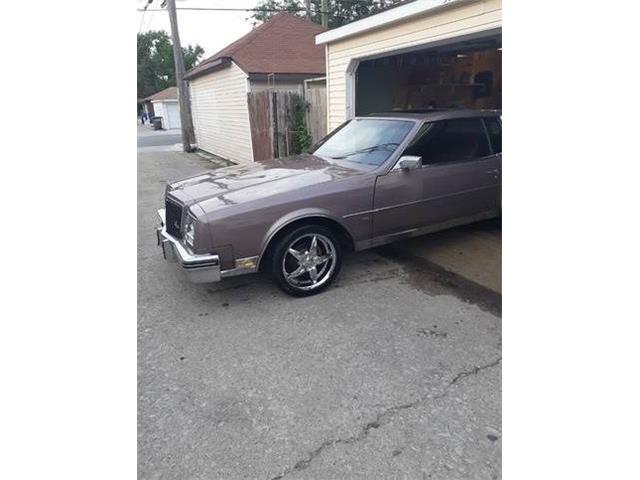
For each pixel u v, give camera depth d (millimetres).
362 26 6336
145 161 14328
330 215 3729
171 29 15852
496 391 2561
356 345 3066
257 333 3256
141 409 2484
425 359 2887
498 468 2025
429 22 5379
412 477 2000
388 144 4238
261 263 3715
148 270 4527
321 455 2139
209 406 2498
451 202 4441
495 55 8961
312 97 9883
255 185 3783
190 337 3229
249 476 2035
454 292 3852
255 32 13711
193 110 17359
